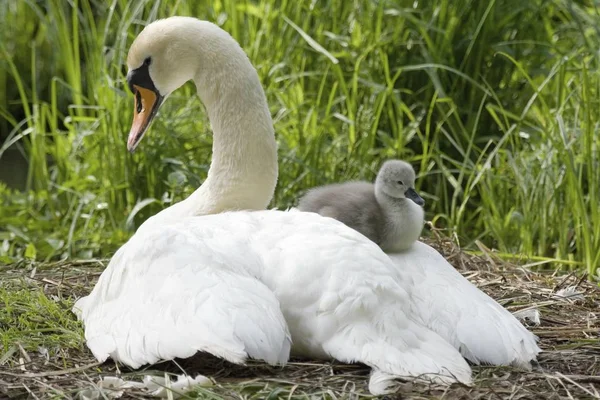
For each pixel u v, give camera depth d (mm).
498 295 10406
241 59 9539
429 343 7348
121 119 14016
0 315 9289
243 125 9430
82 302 9383
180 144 13898
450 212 14461
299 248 7621
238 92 9461
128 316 7641
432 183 14672
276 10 15359
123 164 13891
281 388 7367
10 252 12992
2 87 19734
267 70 15219
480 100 14984
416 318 7621
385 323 7301
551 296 10289
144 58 9719
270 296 7340
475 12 14984
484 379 7609
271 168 9508
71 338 8664
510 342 7691
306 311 7398
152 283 7613
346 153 14242
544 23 15531
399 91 14695
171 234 7848
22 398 7629
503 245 12852
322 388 7438
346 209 9812
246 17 15891
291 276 7477
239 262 7582
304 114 14969
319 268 7477
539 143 13977
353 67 15266
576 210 12359
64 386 7727
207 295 7262
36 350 8562
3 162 17250
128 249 8055
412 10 14734
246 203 9484
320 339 7340
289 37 15383
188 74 9664
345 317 7309
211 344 6988
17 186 15961
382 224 9578
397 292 7457
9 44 20250
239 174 9438
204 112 14578
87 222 13586
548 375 7758
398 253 8680
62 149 14906
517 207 13430
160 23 9703
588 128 12297
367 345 7203
